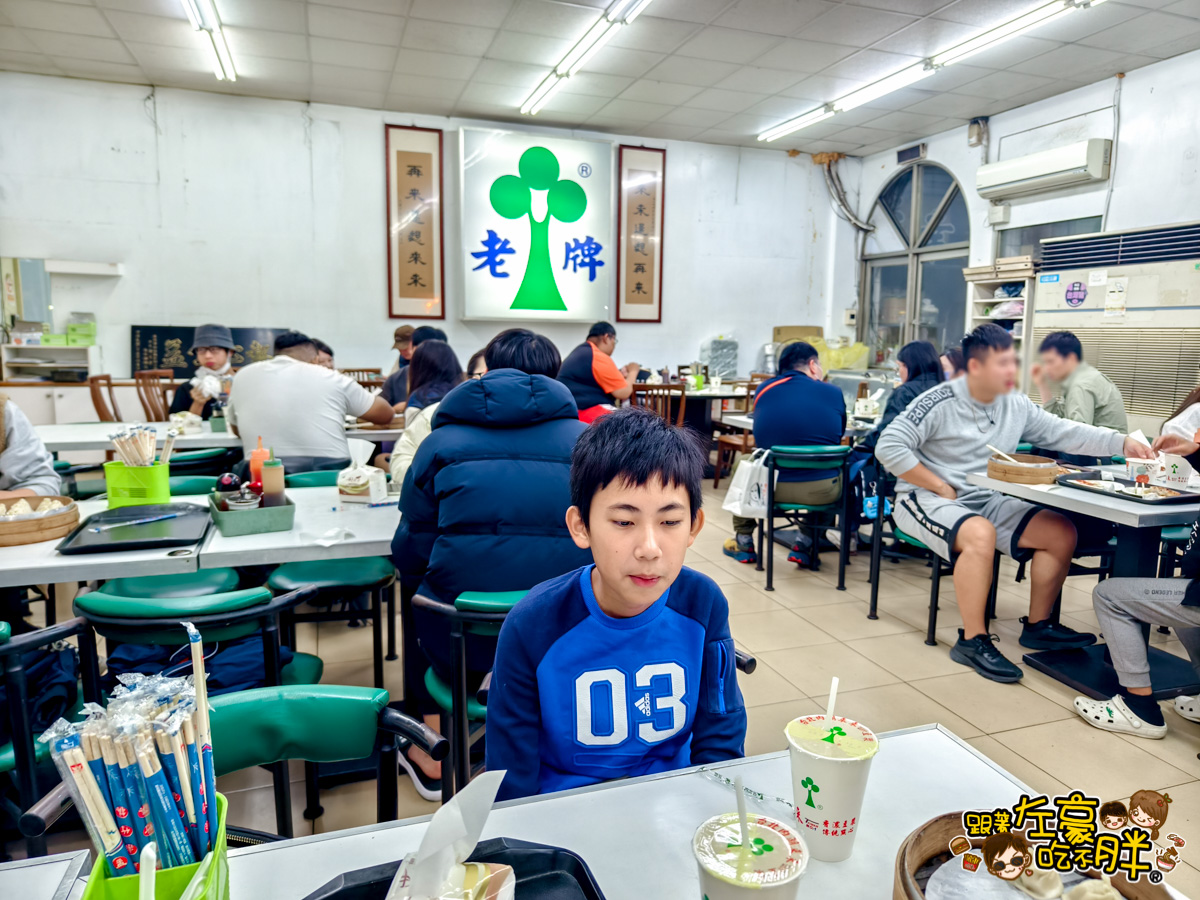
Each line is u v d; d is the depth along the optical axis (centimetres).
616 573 84
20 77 601
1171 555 291
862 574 380
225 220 662
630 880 66
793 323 860
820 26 500
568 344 781
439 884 53
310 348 355
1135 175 562
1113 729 224
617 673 95
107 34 522
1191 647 216
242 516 187
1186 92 528
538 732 97
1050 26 489
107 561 161
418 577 187
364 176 693
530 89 632
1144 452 257
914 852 61
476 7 473
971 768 85
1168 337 478
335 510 221
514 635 96
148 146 637
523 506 165
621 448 82
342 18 489
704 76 595
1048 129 632
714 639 100
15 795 137
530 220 728
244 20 494
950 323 754
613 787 81
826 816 68
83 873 68
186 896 53
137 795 56
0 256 610
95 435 346
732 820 63
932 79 593
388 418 361
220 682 156
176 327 656
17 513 177
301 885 65
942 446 289
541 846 64
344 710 95
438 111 693
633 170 768
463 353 743
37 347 609
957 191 730
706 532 466
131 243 641
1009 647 285
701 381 666
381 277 709
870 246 852
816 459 342
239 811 186
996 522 279
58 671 148
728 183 812
